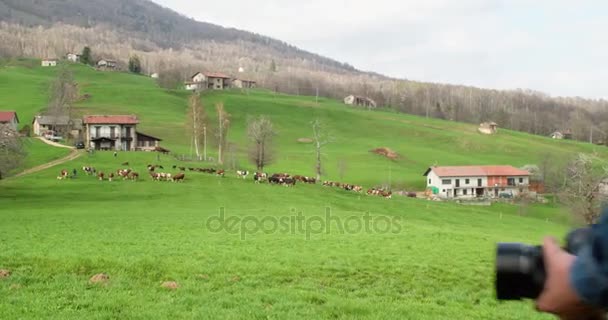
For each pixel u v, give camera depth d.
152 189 72.06
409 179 124.38
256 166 118.25
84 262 18.56
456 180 116.75
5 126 68.69
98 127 127.75
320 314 13.67
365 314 14.06
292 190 77.56
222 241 29.70
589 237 1.68
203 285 16.41
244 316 13.02
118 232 33.94
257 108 198.25
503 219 69.38
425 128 191.25
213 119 178.12
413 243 31.22
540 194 111.81
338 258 23.73
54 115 140.62
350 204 68.75
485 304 16.73
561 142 186.62
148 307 13.53
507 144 172.88
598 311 1.61
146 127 160.50
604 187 66.00
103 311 12.95
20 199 60.59
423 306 15.66
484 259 25.53
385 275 20.20
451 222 61.06
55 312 12.77
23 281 16.19
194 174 88.31
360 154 149.25
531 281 1.76
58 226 37.38
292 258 23.00
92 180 78.62
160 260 20.58
